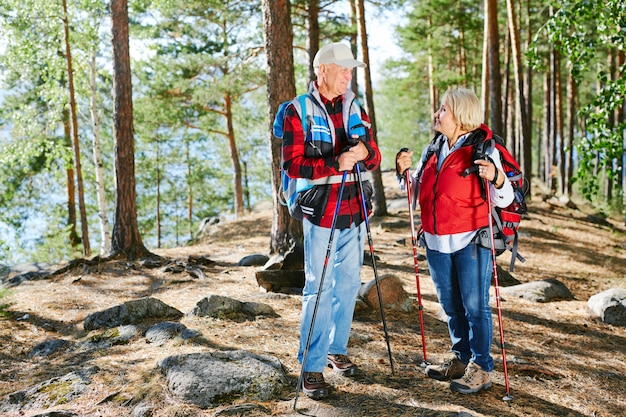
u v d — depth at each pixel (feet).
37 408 11.32
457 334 11.85
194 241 51.39
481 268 11.07
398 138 142.00
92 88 48.47
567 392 12.44
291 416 10.28
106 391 11.66
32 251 46.47
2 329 17.49
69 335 16.74
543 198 61.67
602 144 26.21
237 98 78.59
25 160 53.16
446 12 73.51
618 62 64.28
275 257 26.40
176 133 94.12
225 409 10.29
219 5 48.44
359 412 10.44
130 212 30.35
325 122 10.88
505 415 10.69
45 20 45.14
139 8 52.75
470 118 10.91
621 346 16.33
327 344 11.19
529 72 76.13
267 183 127.13
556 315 19.30
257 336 14.90
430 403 10.93
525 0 75.66
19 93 63.57
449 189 11.03
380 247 33.58
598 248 39.32
